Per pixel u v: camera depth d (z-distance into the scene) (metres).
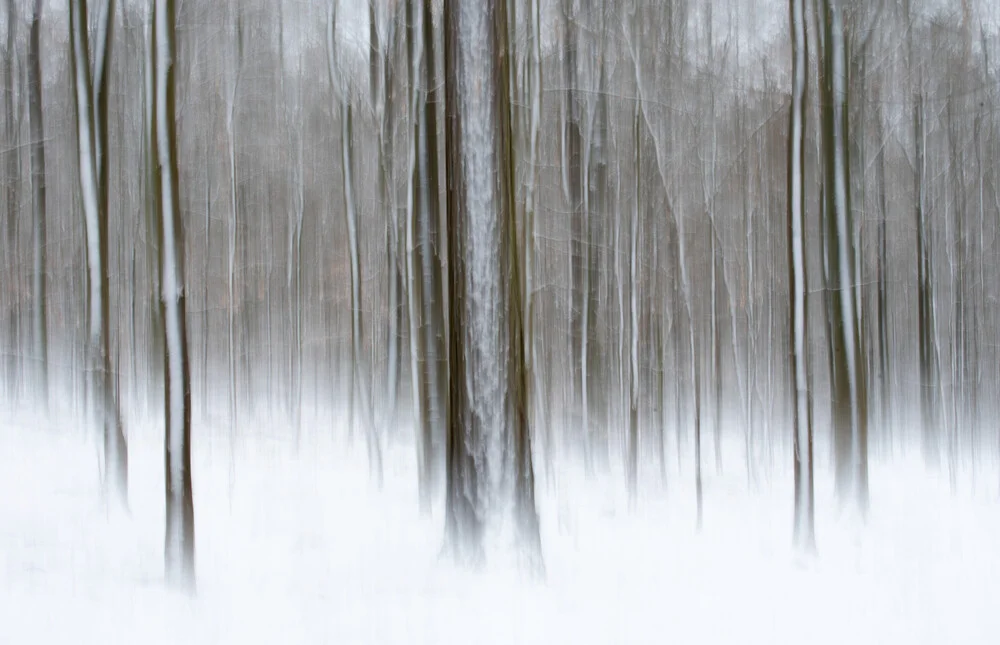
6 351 13.34
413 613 5.09
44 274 12.30
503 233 5.66
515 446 5.63
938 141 13.28
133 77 12.05
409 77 10.03
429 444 8.38
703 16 12.77
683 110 12.62
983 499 10.32
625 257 12.62
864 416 7.95
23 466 9.80
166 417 5.62
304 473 11.45
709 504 9.67
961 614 5.49
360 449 13.51
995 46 12.74
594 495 10.31
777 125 12.95
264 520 8.23
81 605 5.42
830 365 9.05
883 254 13.30
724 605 5.52
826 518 8.12
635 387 10.84
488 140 5.63
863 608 5.56
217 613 5.25
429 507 8.27
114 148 12.95
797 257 7.29
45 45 13.38
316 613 5.16
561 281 12.84
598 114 12.12
